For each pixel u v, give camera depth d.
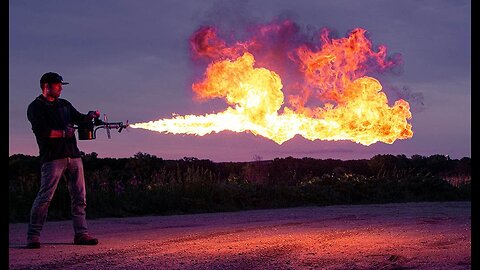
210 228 11.72
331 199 20.09
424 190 22.56
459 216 14.16
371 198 21.17
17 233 11.18
